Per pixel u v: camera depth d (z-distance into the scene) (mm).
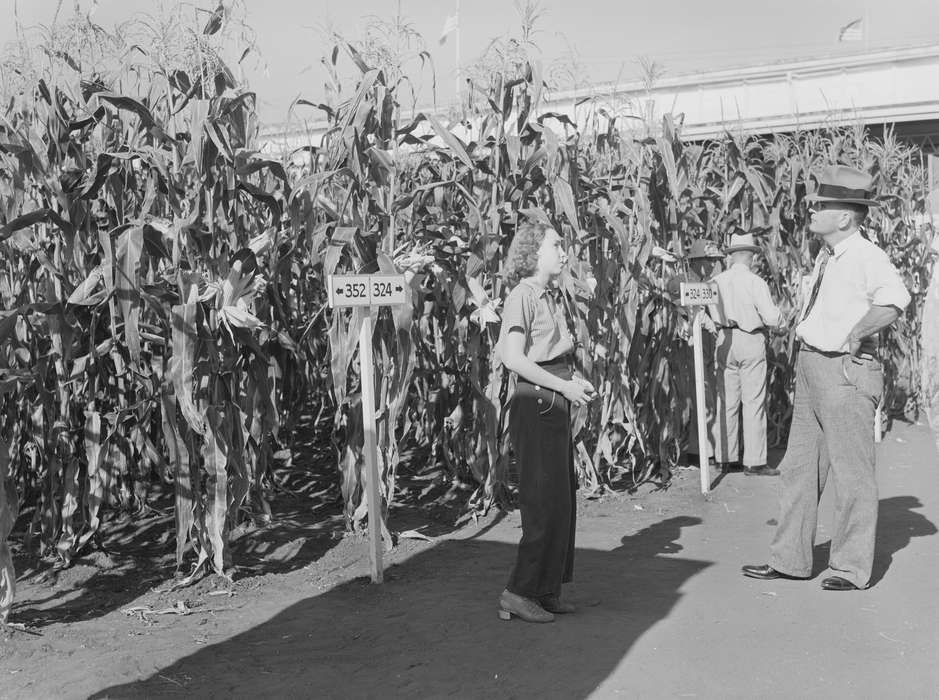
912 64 21703
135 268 4574
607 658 3729
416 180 7645
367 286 4781
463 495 6887
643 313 7082
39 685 3535
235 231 5340
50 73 5328
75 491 5176
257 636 4086
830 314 4605
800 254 8867
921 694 3344
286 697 3422
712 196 8219
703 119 23422
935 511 6168
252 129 6285
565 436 4133
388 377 5605
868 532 4566
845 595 4500
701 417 6969
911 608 4270
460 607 4414
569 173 6281
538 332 4070
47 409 5031
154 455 5816
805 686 3430
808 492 4746
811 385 4688
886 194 9664
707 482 6953
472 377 6043
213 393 4891
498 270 6160
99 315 5113
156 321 5652
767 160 9219
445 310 6844
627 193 7086
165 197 5414
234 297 4852
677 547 5496
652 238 7016
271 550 5543
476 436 6410
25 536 5703
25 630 4156
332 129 5562
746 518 6234
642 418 7344
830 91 22516
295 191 5121
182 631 4160
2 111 5340
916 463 7820
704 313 7641
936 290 3514
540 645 3887
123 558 5363
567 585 4730
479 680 3545
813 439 4746
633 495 6949
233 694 3451
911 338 10125
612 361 6961
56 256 5230
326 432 8750
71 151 5094
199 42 4867
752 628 4047
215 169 4922
